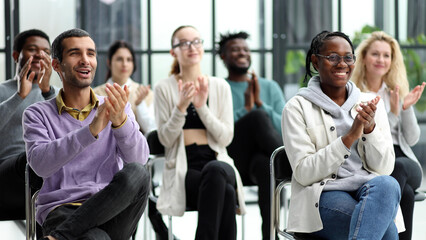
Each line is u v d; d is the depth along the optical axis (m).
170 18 5.37
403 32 5.57
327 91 2.97
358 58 3.96
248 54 4.65
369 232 2.49
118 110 2.54
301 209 2.77
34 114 2.68
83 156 2.68
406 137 3.73
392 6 5.54
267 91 4.77
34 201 2.68
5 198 3.17
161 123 3.92
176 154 3.79
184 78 4.04
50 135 2.66
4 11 5.02
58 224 2.50
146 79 5.37
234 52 4.63
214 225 3.43
